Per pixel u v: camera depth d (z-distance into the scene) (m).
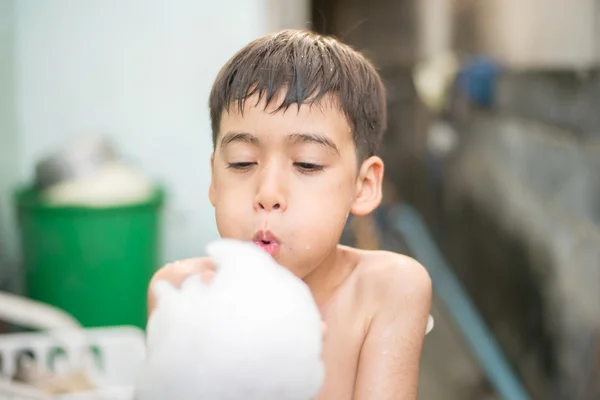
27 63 3.11
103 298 2.80
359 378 0.95
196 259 1.10
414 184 6.09
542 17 3.91
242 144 0.86
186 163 3.19
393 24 6.33
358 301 0.98
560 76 3.51
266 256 0.70
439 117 5.75
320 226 0.86
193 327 0.64
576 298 3.14
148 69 3.15
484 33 5.17
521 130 4.08
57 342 2.00
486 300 4.33
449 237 5.26
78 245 2.75
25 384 1.94
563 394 3.14
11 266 3.04
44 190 2.78
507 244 4.12
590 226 3.04
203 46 3.14
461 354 3.88
